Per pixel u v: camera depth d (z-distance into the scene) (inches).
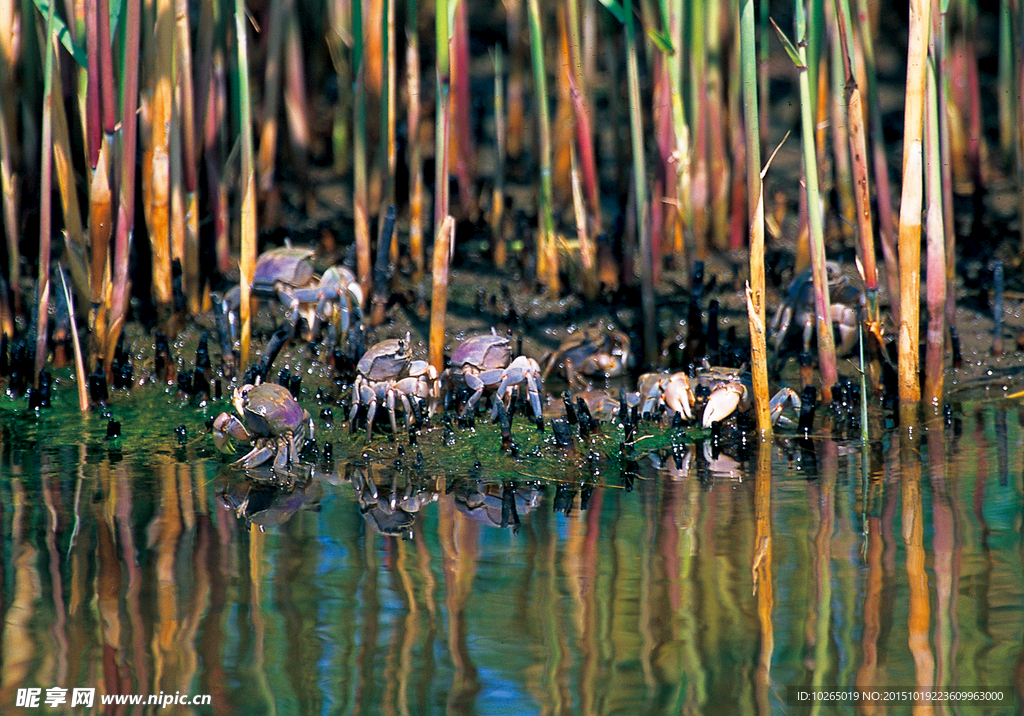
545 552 299.3
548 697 227.6
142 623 259.0
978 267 548.4
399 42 645.3
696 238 552.1
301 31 618.5
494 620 259.9
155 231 482.0
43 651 246.2
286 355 476.1
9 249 486.6
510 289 540.7
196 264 504.1
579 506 335.6
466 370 411.5
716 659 241.8
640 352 486.6
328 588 277.7
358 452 388.5
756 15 606.5
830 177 583.8
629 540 307.0
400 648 247.4
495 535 312.2
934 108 407.8
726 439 402.0
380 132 522.9
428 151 652.1
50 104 423.5
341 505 338.3
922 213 466.0
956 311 514.3
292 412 373.4
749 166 387.9
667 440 401.7
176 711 223.0
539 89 507.5
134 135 432.5
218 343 485.4
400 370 402.6
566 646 247.1
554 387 463.5
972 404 433.7
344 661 241.4
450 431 403.2
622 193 562.9
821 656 242.7
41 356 439.2
